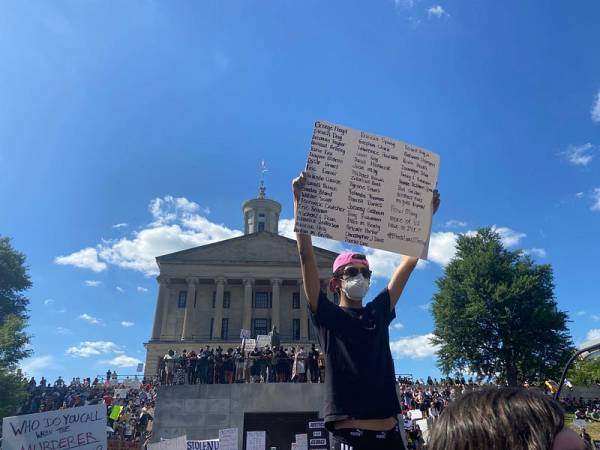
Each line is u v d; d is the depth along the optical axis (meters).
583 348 7.77
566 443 1.33
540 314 48.59
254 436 14.91
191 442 13.19
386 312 3.53
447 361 51.81
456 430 1.43
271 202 89.62
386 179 3.77
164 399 20.38
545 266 52.88
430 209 3.87
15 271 63.94
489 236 57.19
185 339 66.12
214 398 20.44
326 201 3.59
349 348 3.21
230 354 24.80
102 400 33.19
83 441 10.04
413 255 3.70
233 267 70.25
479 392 1.57
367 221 3.63
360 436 3.01
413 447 23.14
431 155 3.98
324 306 3.35
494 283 51.41
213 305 71.31
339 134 3.76
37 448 9.67
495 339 50.59
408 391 36.06
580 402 47.16
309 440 14.18
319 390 20.77
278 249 71.88
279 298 71.25
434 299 55.91
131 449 22.00
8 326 38.31
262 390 20.64
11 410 32.50
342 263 3.64
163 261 70.06
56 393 34.25
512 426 1.35
